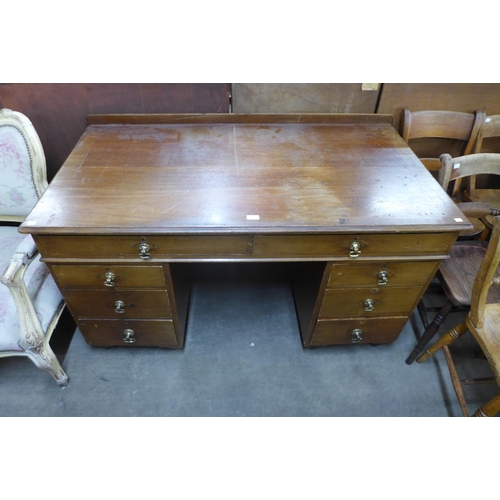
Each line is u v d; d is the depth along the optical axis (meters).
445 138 1.65
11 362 1.41
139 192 1.03
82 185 1.05
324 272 1.10
